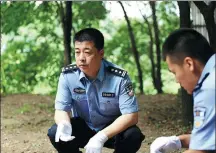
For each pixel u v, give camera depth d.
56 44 10.62
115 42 11.95
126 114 3.56
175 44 2.47
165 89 12.70
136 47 11.32
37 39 10.98
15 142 5.80
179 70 2.48
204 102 2.37
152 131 6.14
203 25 7.74
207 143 2.37
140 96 9.12
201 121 2.38
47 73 10.54
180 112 7.21
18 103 8.67
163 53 2.54
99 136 3.42
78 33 3.55
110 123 3.80
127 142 3.62
